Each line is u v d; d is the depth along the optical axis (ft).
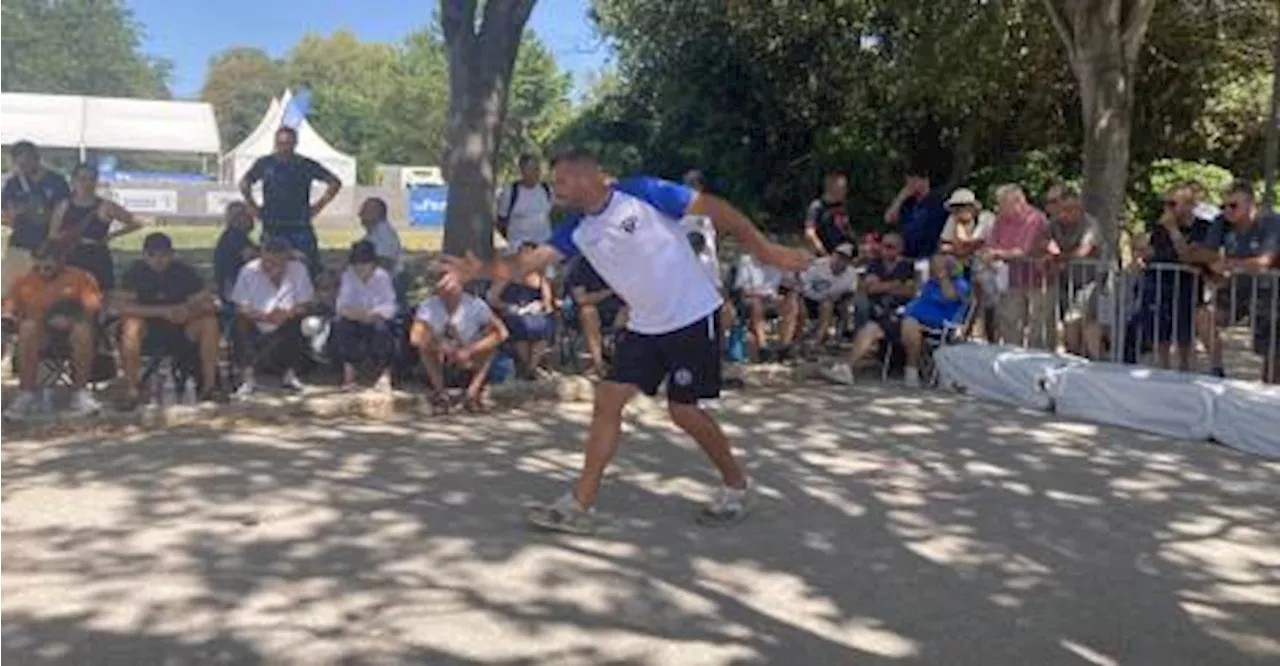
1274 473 24.64
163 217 130.00
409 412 29.50
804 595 17.02
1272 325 29.89
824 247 38.37
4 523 19.65
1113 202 45.75
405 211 143.33
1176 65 68.95
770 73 78.23
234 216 35.09
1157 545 19.65
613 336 31.81
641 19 82.79
